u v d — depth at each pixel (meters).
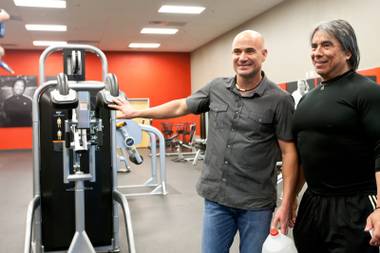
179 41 11.55
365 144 1.46
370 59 5.73
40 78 2.96
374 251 1.45
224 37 10.62
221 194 1.83
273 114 1.77
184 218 4.29
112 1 7.41
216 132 1.88
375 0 5.56
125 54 13.02
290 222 1.83
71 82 2.97
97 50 3.02
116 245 3.13
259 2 7.78
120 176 7.20
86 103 2.49
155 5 7.75
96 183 3.05
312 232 1.60
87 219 3.05
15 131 12.01
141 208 4.74
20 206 4.88
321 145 1.53
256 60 1.74
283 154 1.79
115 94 2.21
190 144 10.44
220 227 1.87
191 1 7.54
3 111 11.91
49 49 2.96
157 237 3.65
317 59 1.53
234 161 1.81
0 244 3.46
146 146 12.65
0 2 7.37
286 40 7.77
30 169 8.16
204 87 2.00
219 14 8.58
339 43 1.49
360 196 1.48
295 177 1.77
